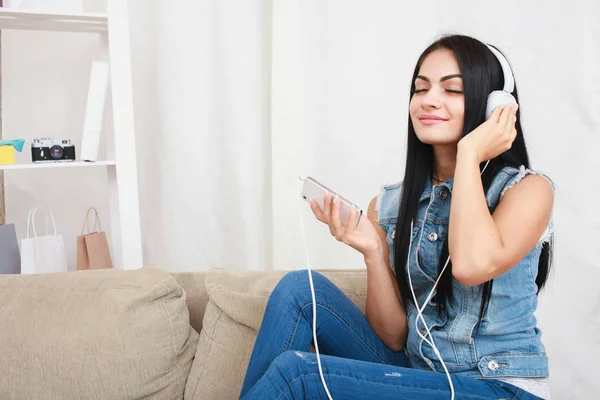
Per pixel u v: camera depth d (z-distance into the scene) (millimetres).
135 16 2338
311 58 2289
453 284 1230
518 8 2164
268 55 2342
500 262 1084
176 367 1419
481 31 2207
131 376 1344
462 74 1202
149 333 1378
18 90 2520
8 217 2562
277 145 2291
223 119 2373
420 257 1300
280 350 1217
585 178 2156
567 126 2162
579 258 2178
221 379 1388
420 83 1259
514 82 1237
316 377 1100
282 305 1247
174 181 2381
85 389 1329
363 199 2361
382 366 1147
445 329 1238
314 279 1311
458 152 1146
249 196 2398
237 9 2307
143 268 1535
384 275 1337
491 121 1161
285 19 2229
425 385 1113
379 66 2287
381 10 2260
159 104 2354
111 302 1390
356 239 1291
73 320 1368
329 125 2326
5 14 2004
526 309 1178
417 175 1326
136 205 2105
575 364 2201
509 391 1126
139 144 2410
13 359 1347
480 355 1183
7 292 1450
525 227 1104
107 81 2158
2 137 2531
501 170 1211
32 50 2504
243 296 1443
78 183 2570
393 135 2320
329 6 2262
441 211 1288
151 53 2354
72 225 2594
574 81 2139
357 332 1326
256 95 2355
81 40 2502
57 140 2117
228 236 2436
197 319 1563
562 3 2125
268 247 2445
